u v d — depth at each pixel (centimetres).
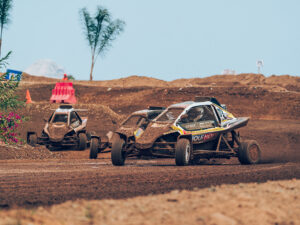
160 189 2164
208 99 4459
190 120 4194
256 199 1659
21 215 1306
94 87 17962
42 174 3012
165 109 4625
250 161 4244
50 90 16988
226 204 1555
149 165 4031
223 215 1391
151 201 1688
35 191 2155
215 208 1503
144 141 3909
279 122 11206
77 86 18062
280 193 1841
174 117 4319
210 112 4372
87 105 12019
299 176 2709
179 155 3784
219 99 14538
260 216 1427
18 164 4138
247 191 1877
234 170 3180
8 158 5012
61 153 6109
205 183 2378
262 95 14400
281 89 15650
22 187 2317
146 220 1366
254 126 10300
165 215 1423
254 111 13262
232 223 1334
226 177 2678
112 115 11500
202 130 4150
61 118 7425
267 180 2473
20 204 1738
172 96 15450
